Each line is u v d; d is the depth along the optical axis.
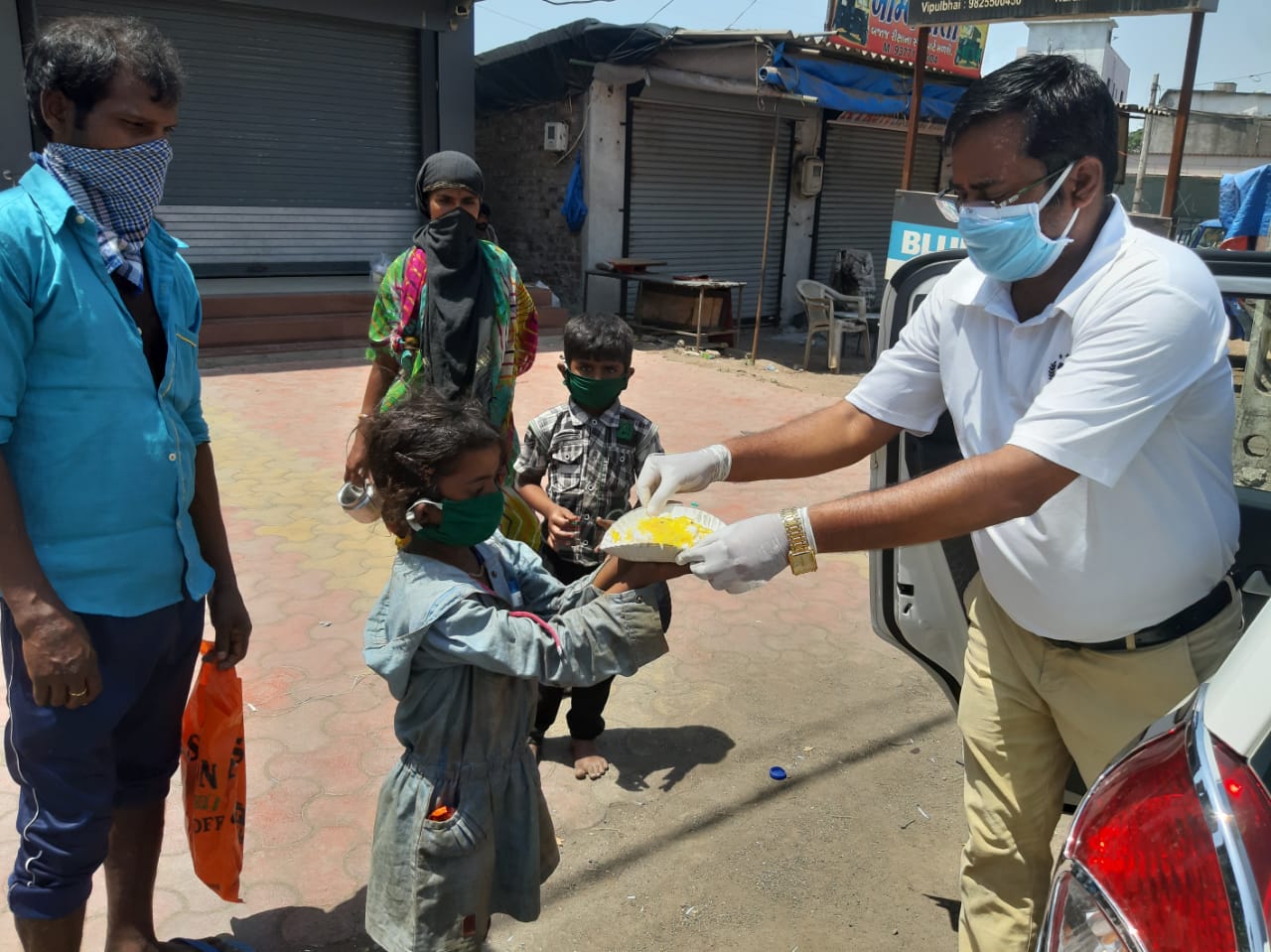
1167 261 1.69
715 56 10.98
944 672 2.68
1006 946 2.05
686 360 10.97
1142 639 1.88
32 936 1.97
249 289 9.95
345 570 4.74
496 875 1.96
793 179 14.09
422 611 1.75
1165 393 1.65
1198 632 1.88
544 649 1.72
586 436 3.00
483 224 3.28
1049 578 1.87
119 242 1.87
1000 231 1.73
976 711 2.14
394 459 1.76
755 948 2.49
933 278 2.48
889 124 14.18
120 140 1.79
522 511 2.93
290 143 10.53
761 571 1.70
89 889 2.01
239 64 10.04
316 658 3.85
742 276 13.93
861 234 15.38
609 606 1.78
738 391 9.41
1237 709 1.31
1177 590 1.84
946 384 2.06
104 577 1.86
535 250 13.00
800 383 10.01
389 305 3.13
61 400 1.79
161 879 2.62
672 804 3.06
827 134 14.29
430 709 1.83
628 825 2.95
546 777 3.17
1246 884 1.12
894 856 2.87
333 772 3.11
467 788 1.86
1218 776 1.24
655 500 1.95
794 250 14.46
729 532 1.71
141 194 1.86
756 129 13.42
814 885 2.72
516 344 3.39
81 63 1.72
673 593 4.76
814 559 1.71
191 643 2.14
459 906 1.85
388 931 1.88
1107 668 1.92
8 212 1.71
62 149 1.79
